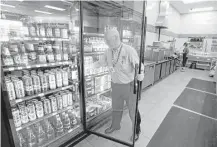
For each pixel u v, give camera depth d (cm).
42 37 162
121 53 183
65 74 192
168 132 232
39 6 190
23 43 159
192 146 201
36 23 171
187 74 723
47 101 175
